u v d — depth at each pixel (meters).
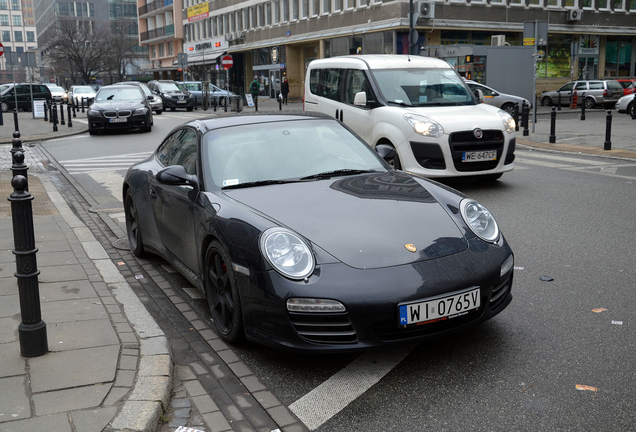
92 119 20.31
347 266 3.45
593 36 42.91
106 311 4.36
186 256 4.74
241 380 3.52
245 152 4.68
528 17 38.97
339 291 3.35
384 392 3.34
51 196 9.33
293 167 4.62
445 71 10.33
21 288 3.54
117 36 82.00
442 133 8.73
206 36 63.44
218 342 4.05
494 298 3.72
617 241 6.21
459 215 4.00
